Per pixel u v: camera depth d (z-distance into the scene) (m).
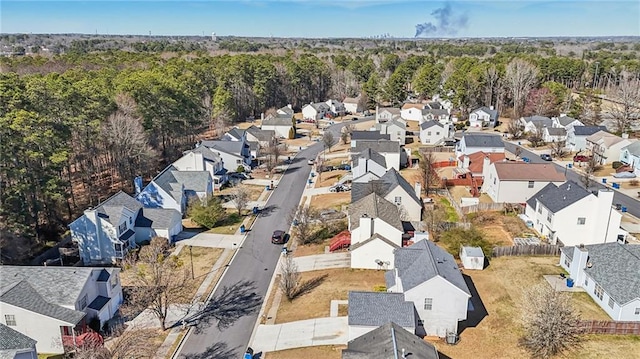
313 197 64.88
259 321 36.31
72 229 46.25
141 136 67.38
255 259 46.78
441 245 47.81
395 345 26.03
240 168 76.31
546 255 46.22
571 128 88.44
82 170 65.25
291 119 107.56
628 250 39.19
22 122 46.53
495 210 57.78
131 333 33.25
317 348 32.66
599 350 32.22
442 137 96.12
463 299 32.81
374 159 65.56
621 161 75.31
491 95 127.44
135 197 57.19
